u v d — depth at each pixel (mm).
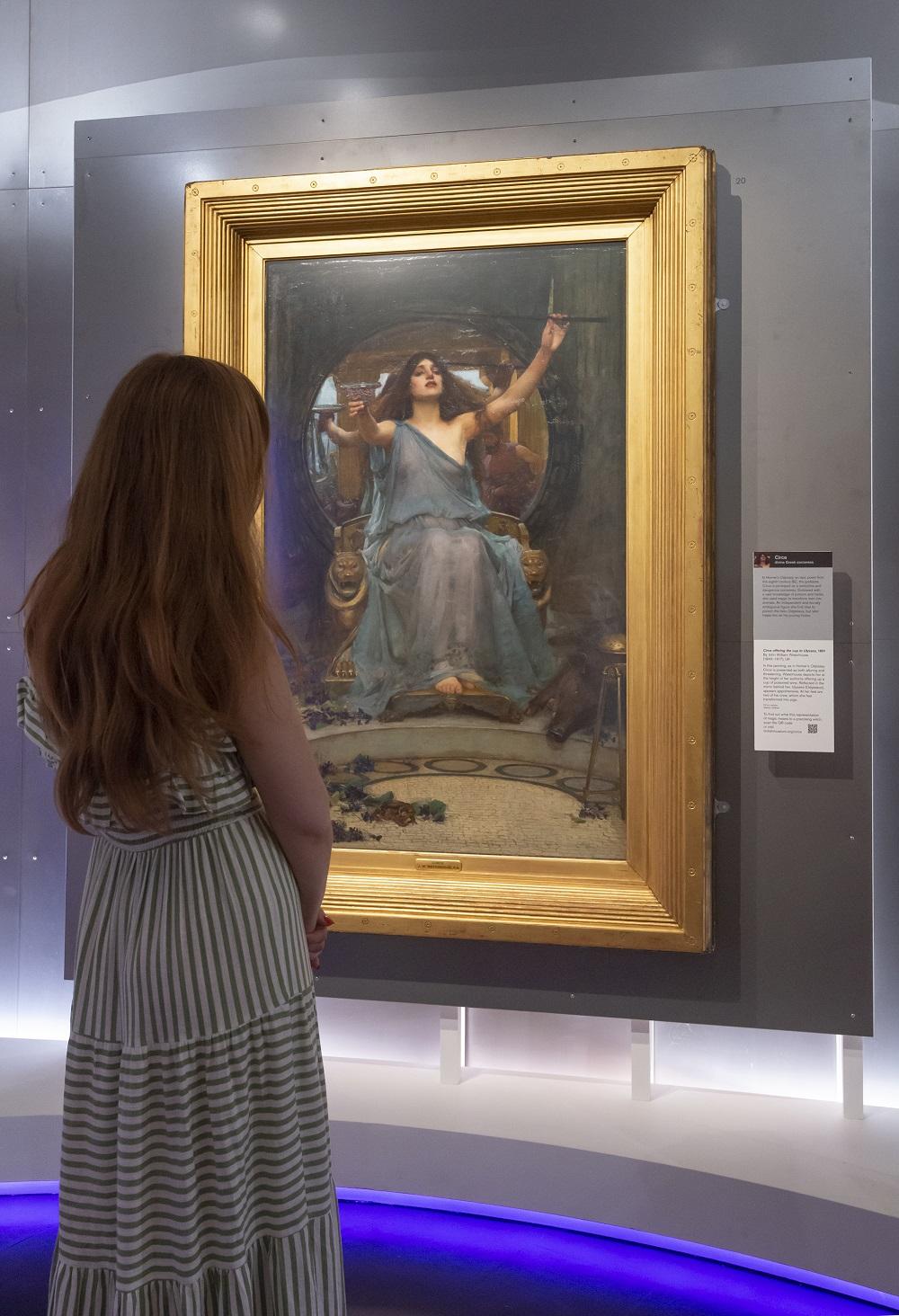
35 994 3045
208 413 1310
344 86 2947
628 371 2564
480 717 2643
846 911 2500
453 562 2660
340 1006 2891
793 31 2758
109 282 2861
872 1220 2137
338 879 2674
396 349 2691
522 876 2607
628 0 2828
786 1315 2146
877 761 2691
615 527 2582
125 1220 1272
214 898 1315
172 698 1196
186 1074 1294
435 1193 2445
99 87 3072
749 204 2547
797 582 2516
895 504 2689
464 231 2652
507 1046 2805
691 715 2469
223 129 2807
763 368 2537
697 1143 2381
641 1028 2607
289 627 2729
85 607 1255
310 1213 1379
